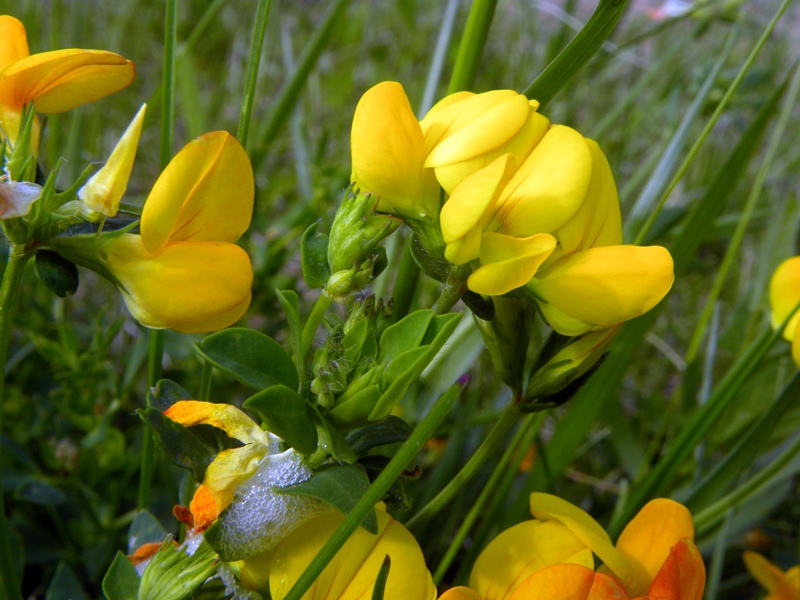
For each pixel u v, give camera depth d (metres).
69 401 0.13
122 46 0.26
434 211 0.08
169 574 0.08
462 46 0.12
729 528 0.14
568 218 0.07
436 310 0.08
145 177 0.22
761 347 0.12
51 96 0.08
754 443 0.13
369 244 0.07
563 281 0.07
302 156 0.20
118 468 0.14
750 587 0.15
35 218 0.07
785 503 0.17
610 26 0.10
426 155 0.08
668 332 0.22
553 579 0.07
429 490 0.14
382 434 0.08
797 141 0.28
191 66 0.20
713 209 0.15
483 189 0.07
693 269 0.21
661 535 0.08
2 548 0.09
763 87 0.25
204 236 0.08
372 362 0.07
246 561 0.08
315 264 0.08
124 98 0.24
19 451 0.13
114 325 0.14
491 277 0.07
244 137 0.10
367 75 0.28
